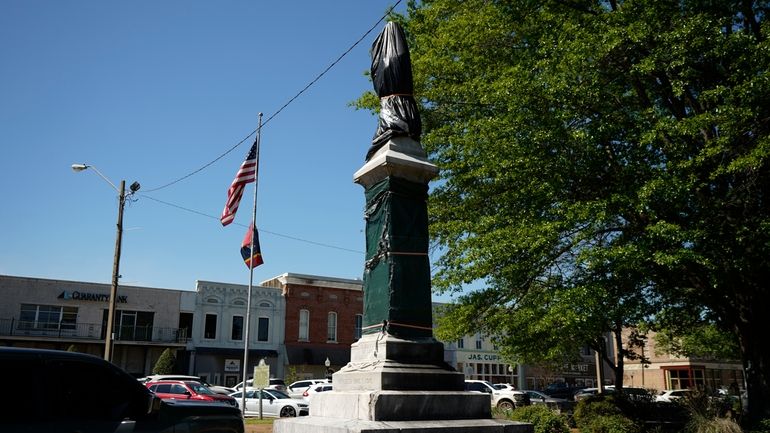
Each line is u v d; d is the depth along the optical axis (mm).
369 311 7988
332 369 48750
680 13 13531
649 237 12953
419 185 8328
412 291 7801
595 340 26641
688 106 16156
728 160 13531
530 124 14039
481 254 14242
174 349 45188
